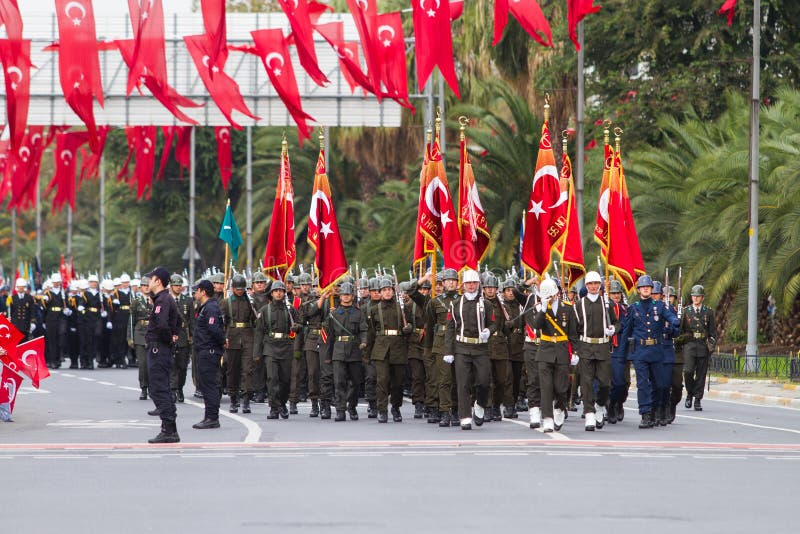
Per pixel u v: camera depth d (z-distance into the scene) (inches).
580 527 1015.6
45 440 1734.7
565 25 4503.0
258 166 6919.3
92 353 3794.3
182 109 4478.3
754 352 3289.9
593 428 1882.4
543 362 1844.2
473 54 5024.6
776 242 3472.0
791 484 1288.1
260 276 2236.7
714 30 4443.9
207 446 1654.8
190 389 2928.2
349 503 1140.5
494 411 2059.5
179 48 4507.9
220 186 7436.0
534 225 2351.1
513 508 1112.8
